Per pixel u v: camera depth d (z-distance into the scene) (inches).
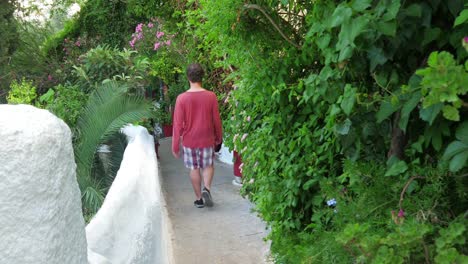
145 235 110.0
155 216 127.6
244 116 163.8
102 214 93.5
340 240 55.5
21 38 439.2
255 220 196.7
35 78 400.5
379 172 73.6
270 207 123.7
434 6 61.0
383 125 75.1
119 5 518.6
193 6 241.1
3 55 416.5
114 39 525.3
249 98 135.2
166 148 388.5
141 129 221.0
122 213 102.1
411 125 71.8
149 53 370.6
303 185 110.0
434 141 60.0
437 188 63.2
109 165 213.6
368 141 80.6
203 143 213.5
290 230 119.0
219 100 262.2
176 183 268.1
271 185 124.4
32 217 38.6
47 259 39.6
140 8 338.3
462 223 55.6
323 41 76.8
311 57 103.7
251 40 107.8
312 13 89.1
